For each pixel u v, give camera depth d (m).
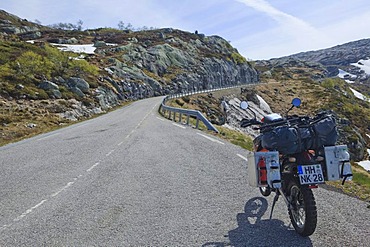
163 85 77.75
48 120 29.72
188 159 9.47
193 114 20.09
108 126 21.94
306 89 114.56
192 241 4.22
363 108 97.75
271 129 4.63
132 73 71.50
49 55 53.84
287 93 106.75
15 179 8.08
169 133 16.14
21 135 22.67
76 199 6.20
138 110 38.50
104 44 98.00
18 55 49.72
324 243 3.98
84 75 52.94
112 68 66.94
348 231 4.29
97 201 6.02
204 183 6.90
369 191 6.29
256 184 4.51
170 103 44.62
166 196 6.14
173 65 93.56
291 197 4.47
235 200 5.76
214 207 5.45
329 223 4.57
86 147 12.78
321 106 89.12
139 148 11.82
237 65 130.12
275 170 4.36
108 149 11.92
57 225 4.94
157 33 131.38
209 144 12.14
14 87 36.69
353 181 7.16
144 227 4.73
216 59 113.00
